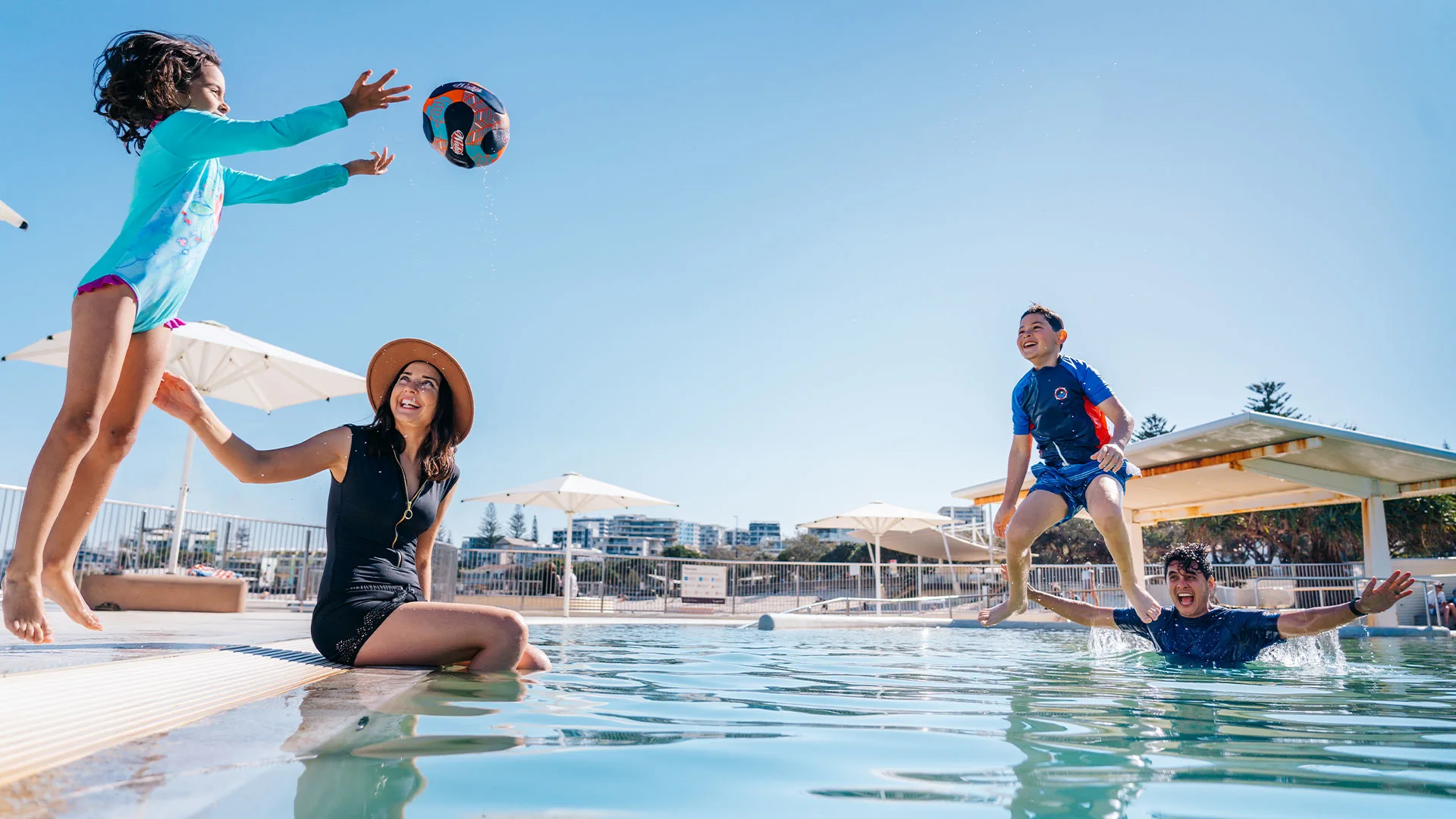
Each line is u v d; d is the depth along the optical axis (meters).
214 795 1.01
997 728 1.87
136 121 2.58
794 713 2.11
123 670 1.86
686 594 15.96
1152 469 13.27
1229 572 15.90
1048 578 16.86
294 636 4.24
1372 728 1.98
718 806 1.11
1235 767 1.44
